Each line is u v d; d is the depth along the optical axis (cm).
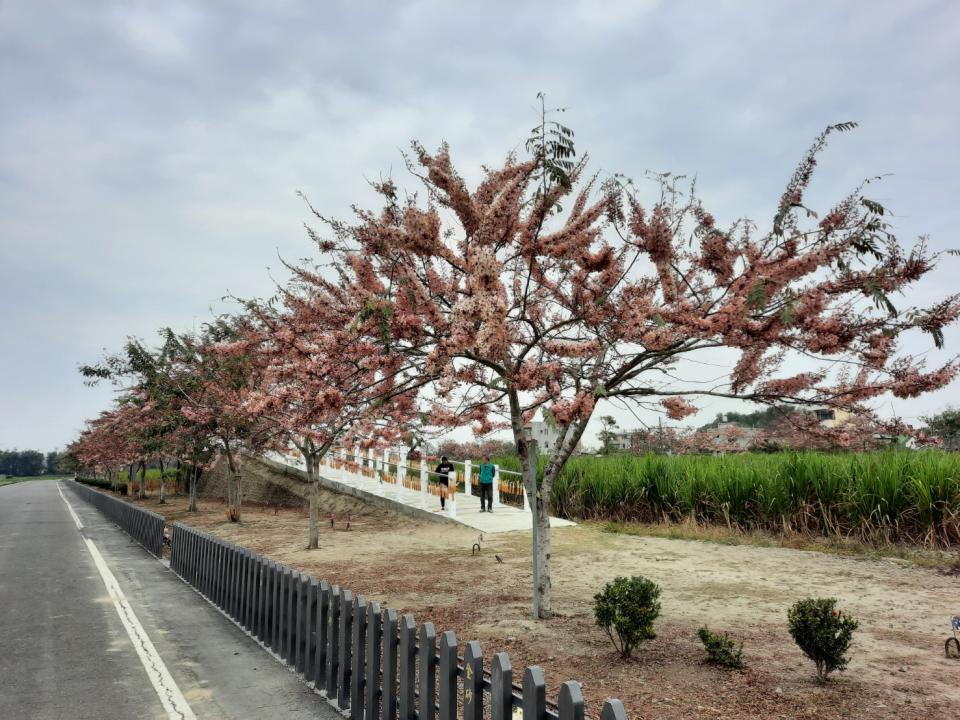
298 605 658
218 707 556
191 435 2328
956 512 1249
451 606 893
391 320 681
